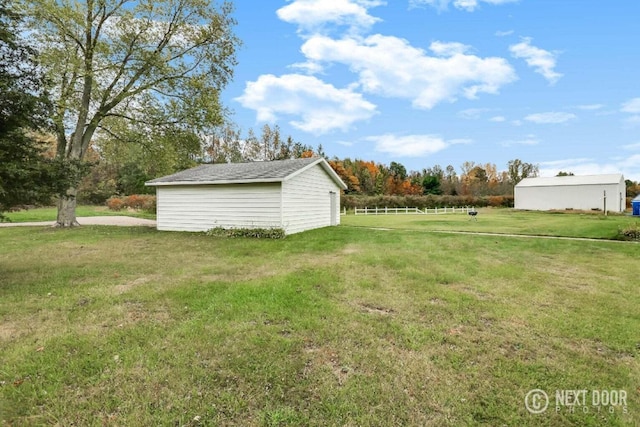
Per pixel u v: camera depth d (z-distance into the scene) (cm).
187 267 749
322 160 1542
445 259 821
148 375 312
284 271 694
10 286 596
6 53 598
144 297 529
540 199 3781
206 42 1620
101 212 2848
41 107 627
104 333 398
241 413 265
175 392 289
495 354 362
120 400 278
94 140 1833
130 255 904
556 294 570
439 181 5384
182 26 1559
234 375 315
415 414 268
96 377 308
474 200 4253
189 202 1440
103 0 1405
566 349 377
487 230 1530
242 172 1427
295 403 278
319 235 1257
